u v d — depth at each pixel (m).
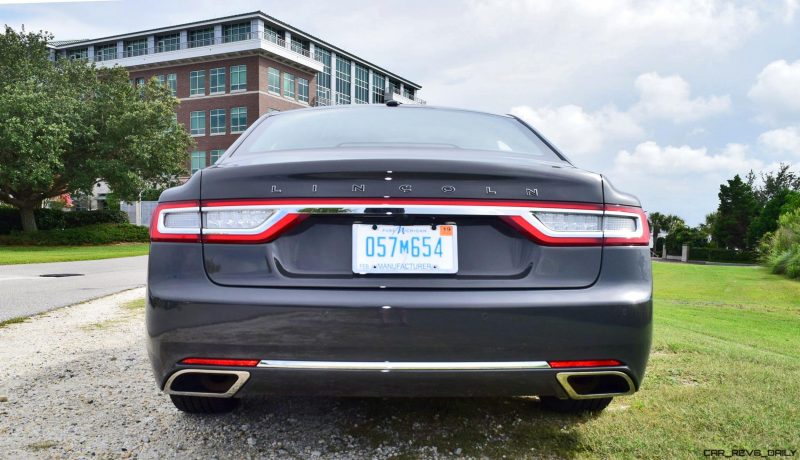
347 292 1.79
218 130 52.38
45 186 30.84
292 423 2.49
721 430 2.36
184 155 36.72
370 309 1.76
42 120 28.84
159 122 35.12
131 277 10.91
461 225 1.87
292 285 1.81
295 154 2.18
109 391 3.02
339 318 1.76
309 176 1.84
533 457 2.13
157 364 1.87
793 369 3.42
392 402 2.74
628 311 1.84
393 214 1.83
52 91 32.88
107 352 3.95
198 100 53.12
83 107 32.84
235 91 51.66
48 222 35.88
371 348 1.76
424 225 1.86
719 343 4.39
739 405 2.66
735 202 61.16
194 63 53.38
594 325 1.82
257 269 1.83
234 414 2.61
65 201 51.12
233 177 1.88
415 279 1.82
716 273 18.67
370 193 1.83
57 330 4.80
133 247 32.25
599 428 2.39
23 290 8.18
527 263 1.86
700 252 56.44
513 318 1.78
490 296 1.80
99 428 2.47
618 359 1.84
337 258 1.84
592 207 1.91
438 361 1.77
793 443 2.23
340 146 2.39
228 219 1.86
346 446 2.24
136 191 33.72
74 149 33.00
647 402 2.72
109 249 29.52
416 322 1.76
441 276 1.83
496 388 1.82
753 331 6.30
